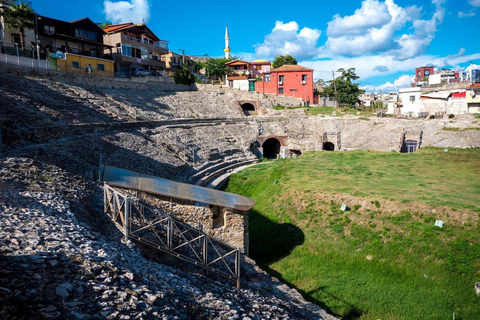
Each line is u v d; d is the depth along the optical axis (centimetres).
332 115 6450
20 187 1569
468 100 6025
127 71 6581
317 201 2617
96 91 4616
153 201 1794
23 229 1138
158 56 7588
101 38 6178
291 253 2294
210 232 1892
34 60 4391
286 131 5841
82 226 1340
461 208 2173
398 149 5000
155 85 6206
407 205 2308
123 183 1653
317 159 4222
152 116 4628
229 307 1130
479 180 2967
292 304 1564
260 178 3669
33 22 4809
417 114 6512
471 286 1800
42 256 980
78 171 2120
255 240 2531
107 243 1264
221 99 6694
